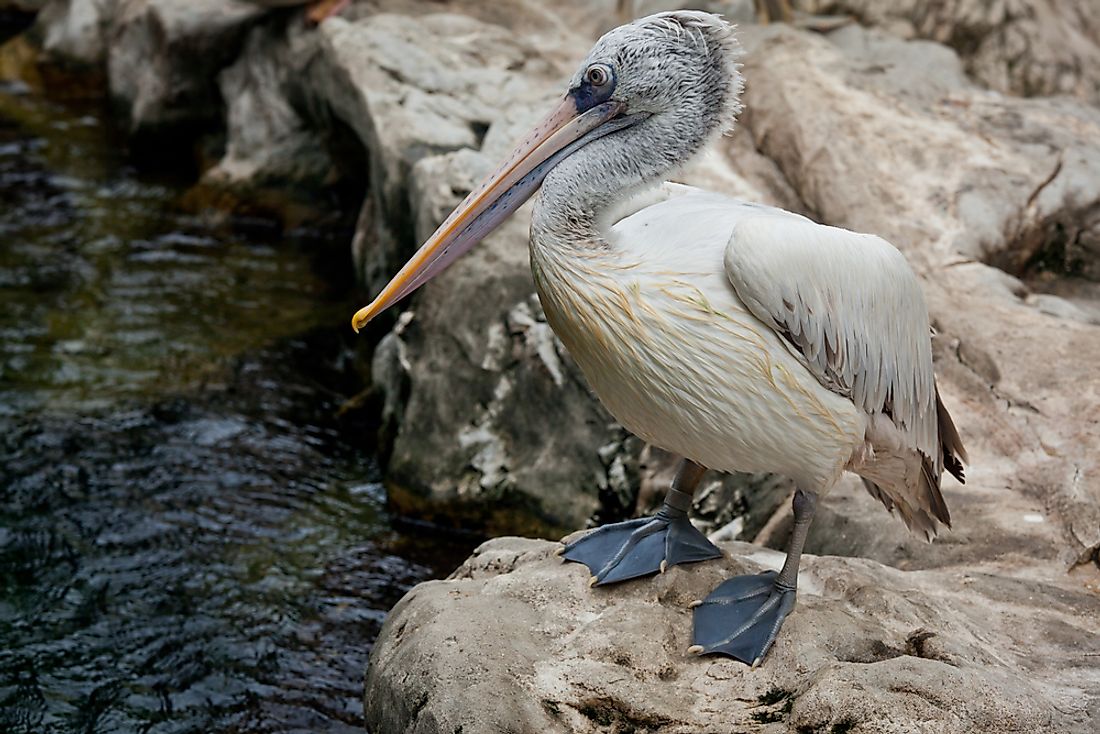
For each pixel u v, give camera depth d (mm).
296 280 10875
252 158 11977
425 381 8047
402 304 9258
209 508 7844
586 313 4523
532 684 4297
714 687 4324
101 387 9039
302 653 6625
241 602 7000
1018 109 9547
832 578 4945
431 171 8680
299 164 11852
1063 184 8508
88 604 6895
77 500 7785
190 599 6996
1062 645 4711
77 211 11781
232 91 12336
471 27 11102
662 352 4445
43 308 10031
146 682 6348
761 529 6438
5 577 7066
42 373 9141
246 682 6391
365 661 6578
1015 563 5559
